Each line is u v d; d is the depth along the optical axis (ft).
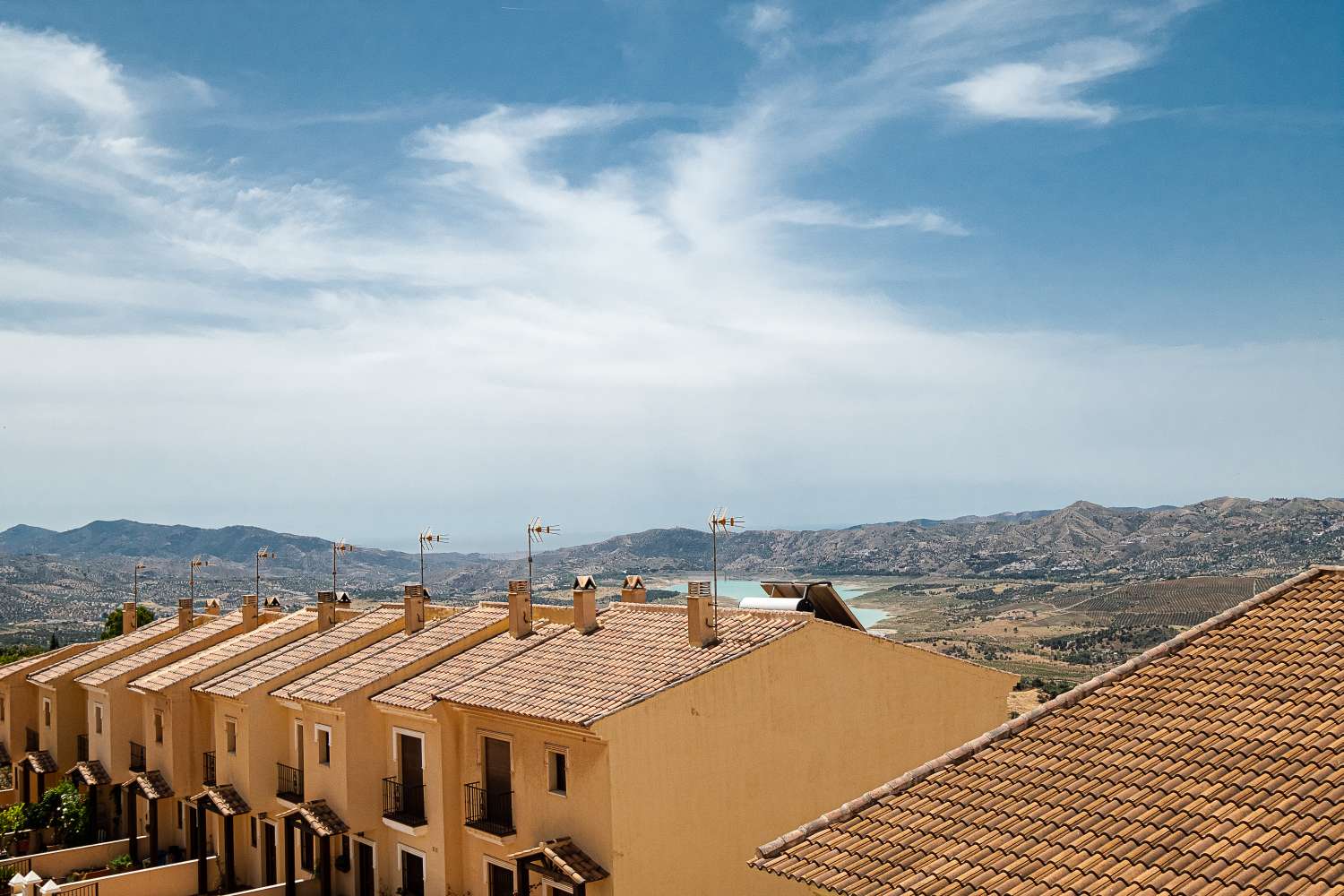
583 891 74.33
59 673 152.87
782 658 82.79
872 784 86.89
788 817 81.92
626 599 103.96
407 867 95.04
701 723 78.07
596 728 73.26
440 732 89.40
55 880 112.68
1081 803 47.14
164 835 129.29
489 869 86.43
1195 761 47.65
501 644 98.02
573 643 92.17
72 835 138.41
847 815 51.57
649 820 75.20
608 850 73.92
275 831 110.63
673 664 81.92
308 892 102.37
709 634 84.43
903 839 48.34
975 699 94.68
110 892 108.58
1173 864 41.14
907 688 90.22
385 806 96.22
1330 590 59.62
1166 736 50.39
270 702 111.34
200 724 124.57
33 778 157.07
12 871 120.26
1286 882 38.32
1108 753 50.55
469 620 106.93
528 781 81.87
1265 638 56.54
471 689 86.99
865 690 87.56
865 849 48.32
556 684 83.41
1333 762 44.42
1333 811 41.42
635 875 74.23
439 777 89.51
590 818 75.56
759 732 81.05
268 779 111.04
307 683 104.94
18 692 163.02
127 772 137.59
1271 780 44.62
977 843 46.47
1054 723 54.65
